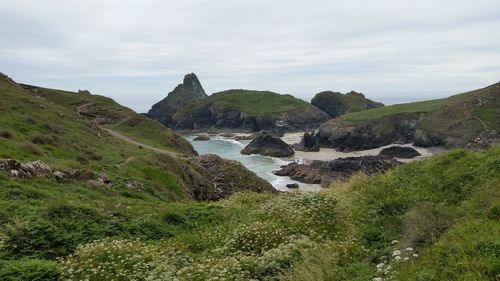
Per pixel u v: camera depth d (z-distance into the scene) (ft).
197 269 31.53
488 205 29.68
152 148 196.65
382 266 25.08
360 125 375.66
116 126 249.14
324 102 593.01
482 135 318.86
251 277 30.35
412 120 376.89
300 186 219.41
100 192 74.90
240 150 376.27
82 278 32.17
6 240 38.22
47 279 31.45
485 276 18.92
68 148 115.55
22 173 66.64
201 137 464.65
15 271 31.35
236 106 580.30
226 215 56.08
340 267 28.19
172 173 129.70
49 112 162.61
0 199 52.47
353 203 44.55
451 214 31.24
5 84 192.75
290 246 32.91
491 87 375.86
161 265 32.91
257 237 38.68
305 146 366.22
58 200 50.72
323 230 39.50
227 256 35.55
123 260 34.63
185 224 53.47
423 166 48.65
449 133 338.95
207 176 165.89
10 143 93.15
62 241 41.19
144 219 51.62
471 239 22.81
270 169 275.39
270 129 514.68
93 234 44.70
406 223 33.55
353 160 252.01
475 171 39.47
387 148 319.47
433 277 20.66
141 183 95.61
